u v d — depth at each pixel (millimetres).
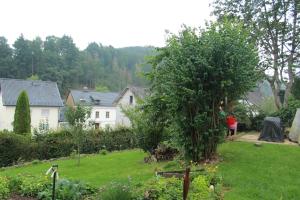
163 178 7383
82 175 11391
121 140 22844
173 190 6480
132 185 6809
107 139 22125
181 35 10789
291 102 20875
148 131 13266
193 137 10602
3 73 59875
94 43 85375
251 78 10516
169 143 12008
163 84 10992
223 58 10000
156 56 13297
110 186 6484
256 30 22984
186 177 5375
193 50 10250
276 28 23422
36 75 60656
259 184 8188
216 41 10008
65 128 20438
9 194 7031
